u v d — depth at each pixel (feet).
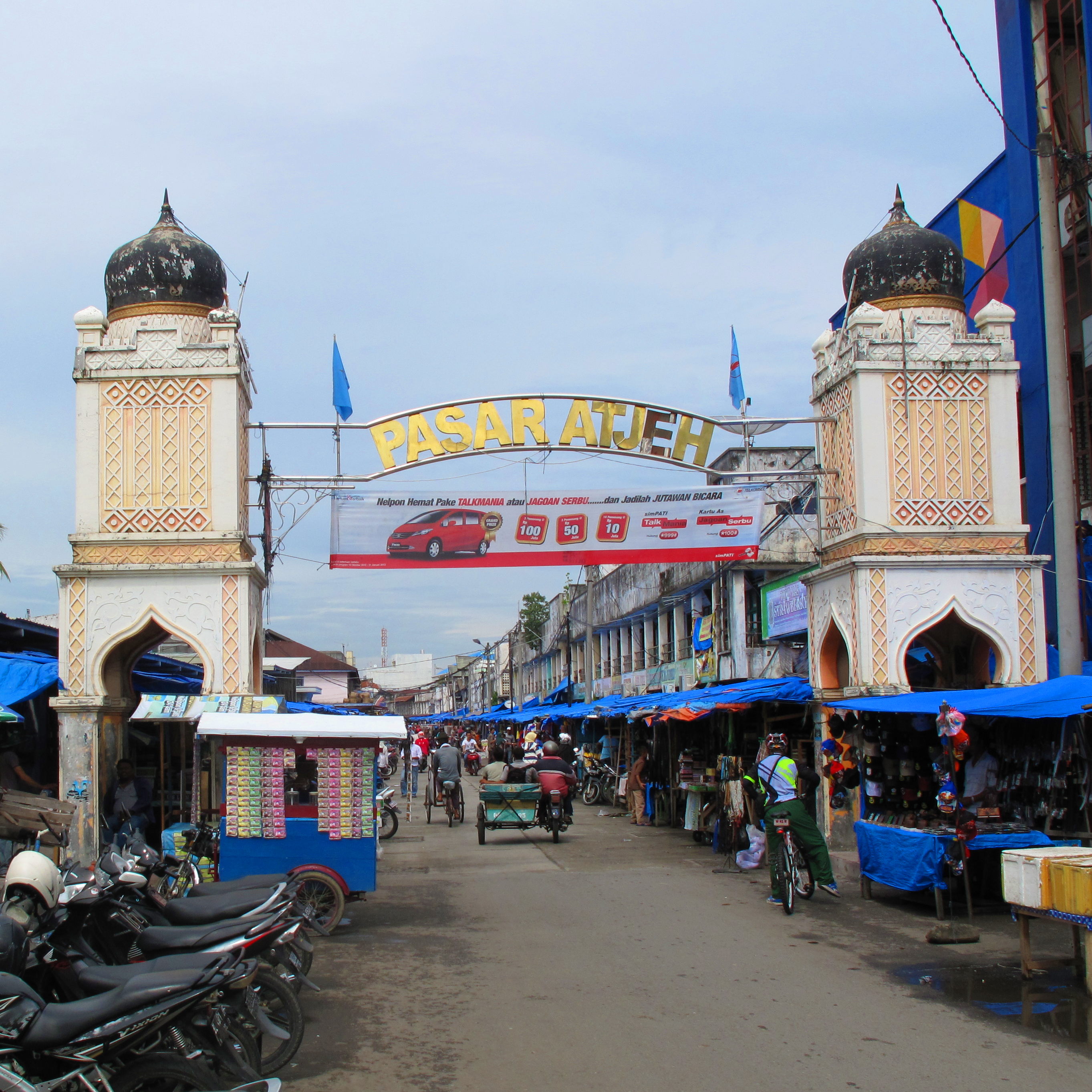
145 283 40.70
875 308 43.21
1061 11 46.96
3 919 16.74
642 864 46.16
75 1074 14.80
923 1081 17.92
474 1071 18.72
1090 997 22.99
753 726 56.49
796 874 35.37
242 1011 17.52
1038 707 29.27
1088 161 43.42
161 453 39.68
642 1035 20.59
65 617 38.81
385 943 29.68
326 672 183.32
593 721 98.73
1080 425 44.88
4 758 39.40
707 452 44.29
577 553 43.96
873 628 41.14
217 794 33.71
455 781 66.64
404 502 43.01
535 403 43.37
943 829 32.50
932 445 42.34
